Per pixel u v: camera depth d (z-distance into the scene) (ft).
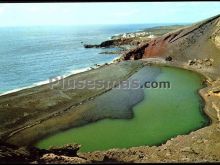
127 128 81.20
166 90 120.88
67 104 103.14
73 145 59.16
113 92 118.73
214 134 68.23
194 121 84.84
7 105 100.53
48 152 50.65
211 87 121.08
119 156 54.85
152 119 87.61
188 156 53.26
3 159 37.14
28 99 107.65
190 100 105.91
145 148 63.31
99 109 97.81
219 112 90.74
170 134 75.92
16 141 73.77
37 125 84.17
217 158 51.42
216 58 169.17
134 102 105.19
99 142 72.23
